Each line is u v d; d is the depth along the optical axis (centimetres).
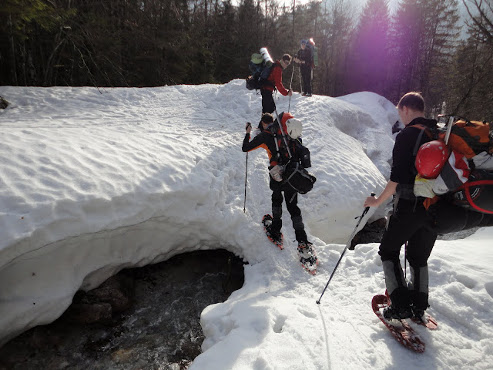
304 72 880
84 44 1294
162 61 1816
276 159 331
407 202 214
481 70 1664
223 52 2700
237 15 2808
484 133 184
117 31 1580
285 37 2994
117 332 334
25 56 1122
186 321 353
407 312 221
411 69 3681
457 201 194
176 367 298
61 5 1247
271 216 421
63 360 298
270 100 596
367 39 3806
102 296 349
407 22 3569
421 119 214
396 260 237
